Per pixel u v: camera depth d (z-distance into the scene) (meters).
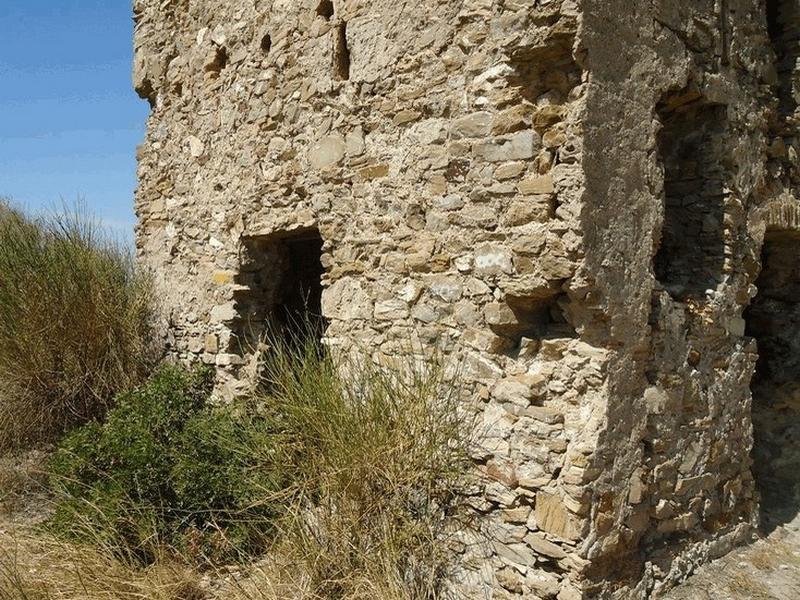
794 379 5.10
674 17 3.57
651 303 3.48
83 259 6.25
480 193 3.50
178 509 4.02
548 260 3.18
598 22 3.13
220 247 5.62
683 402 3.65
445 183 3.71
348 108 4.32
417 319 3.90
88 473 4.37
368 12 4.14
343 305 4.42
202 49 5.80
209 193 5.77
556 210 3.19
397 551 3.31
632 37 3.32
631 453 3.31
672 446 3.59
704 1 3.78
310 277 6.11
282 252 5.67
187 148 6.07
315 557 3.39
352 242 4.34
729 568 3.81
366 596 3.15
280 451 3.72
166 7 6.29
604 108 3.19
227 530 3.97
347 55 4.39
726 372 3.98
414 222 3.91
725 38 3.93
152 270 6.62
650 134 3.46
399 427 3.41
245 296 5.52
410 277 3.95
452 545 3.50
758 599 3.48
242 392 5.32
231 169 5.48
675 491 3.61
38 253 6.18
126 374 6.14
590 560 3.11
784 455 4.81
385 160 4.08
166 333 6.34
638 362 3.37
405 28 3.90
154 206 6.59
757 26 4.24
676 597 3.49
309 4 4.62
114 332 6.21
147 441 4.32
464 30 3.57
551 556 3.19
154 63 6.51
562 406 3.25
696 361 3.75
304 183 4.72
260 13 5.10
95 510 3.97
